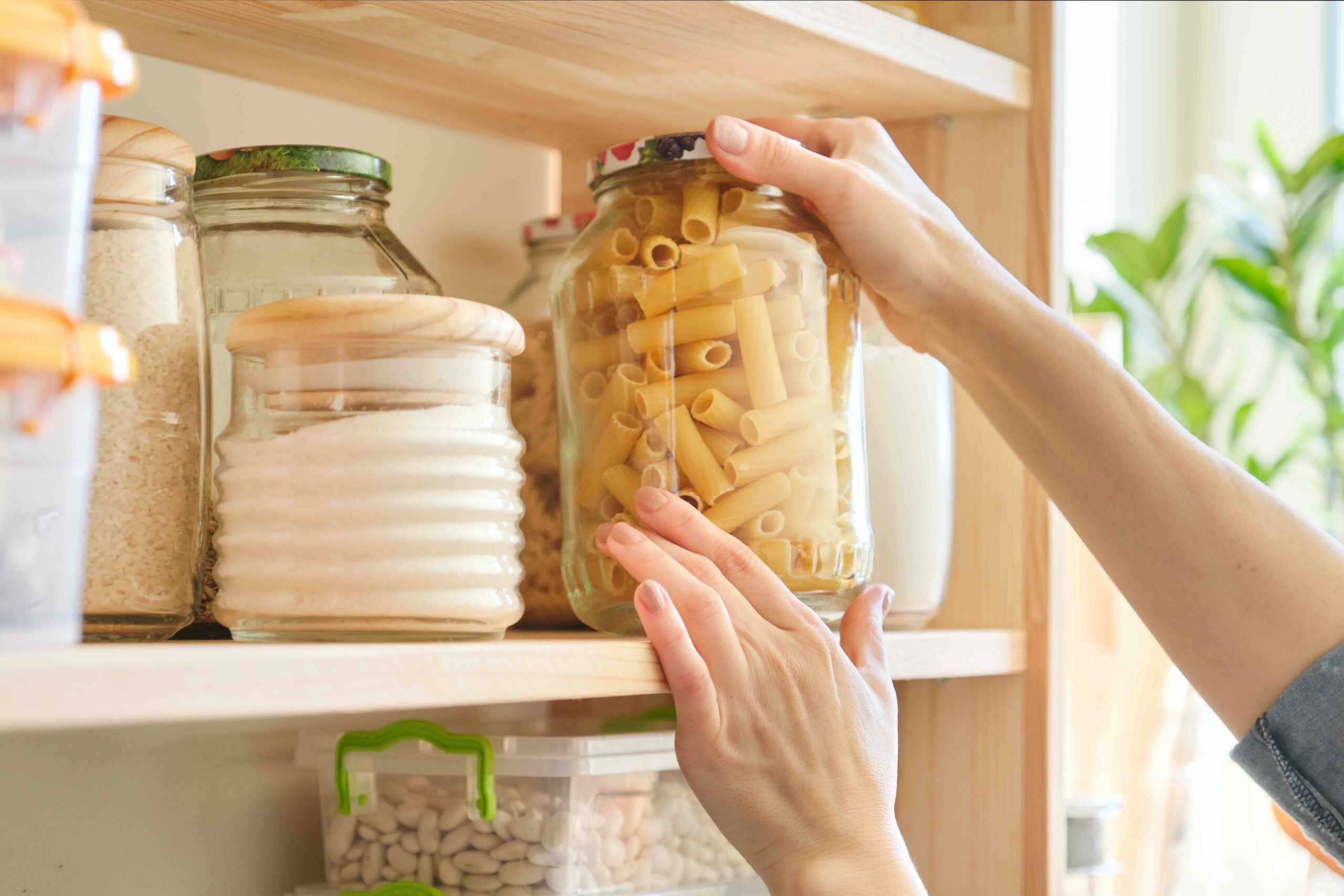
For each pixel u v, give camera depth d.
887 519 0.81
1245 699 0.70
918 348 0.79
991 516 0.90
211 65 0.78
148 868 0.75
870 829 0.61
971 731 0.90
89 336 0.38
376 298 0.52
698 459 0.62
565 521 0.68
